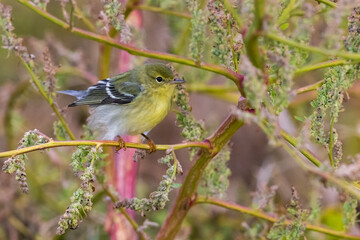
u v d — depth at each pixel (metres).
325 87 6.96
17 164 6.53
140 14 12.30
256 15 5.72
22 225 13.08
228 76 6.68
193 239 13.48
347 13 5.66
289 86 5.74
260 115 5.54
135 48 6.67
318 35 10.31
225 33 6.95
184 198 7.77
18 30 16.00
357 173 5.93
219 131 7.25
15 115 13.33
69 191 12.93
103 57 11.42
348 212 7.64
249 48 6.00
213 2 6.91
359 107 14.62
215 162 8.47
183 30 12.77
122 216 10.37
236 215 13.73
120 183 10.67
